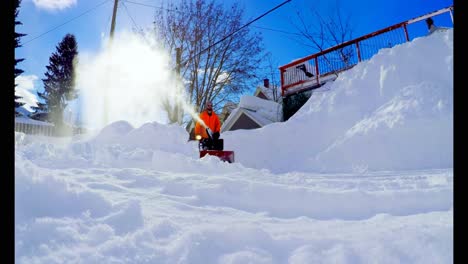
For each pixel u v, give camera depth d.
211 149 7.51
